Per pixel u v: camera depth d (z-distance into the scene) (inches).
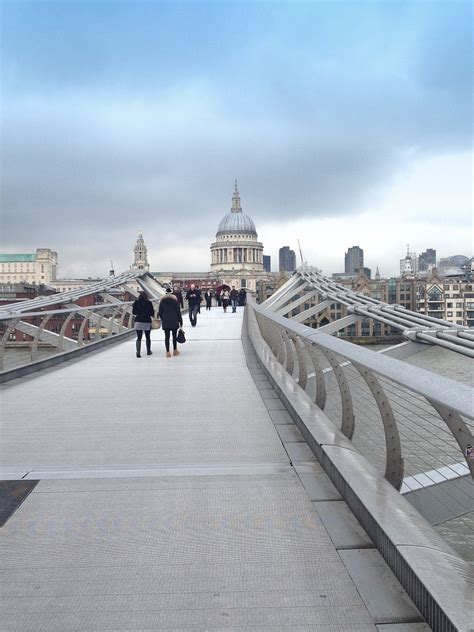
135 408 364.2
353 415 250.2
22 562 157.9
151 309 659.4
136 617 131.5
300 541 166.1
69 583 146.6
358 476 195.3
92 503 199.0
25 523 183.0
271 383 440.8
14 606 136.5
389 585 138.9
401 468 191.6
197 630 126.4
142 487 213.9
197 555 160.4
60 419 332.5
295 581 144.9
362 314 1138.0
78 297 1049.5
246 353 684.7
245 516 185.2
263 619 129.6
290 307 1707.7
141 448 268.2
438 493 254.7
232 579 147.1
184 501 199.3
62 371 544.7
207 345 799.7
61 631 126.6
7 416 341.4
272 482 216.4
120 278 2126.0
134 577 149.2
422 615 126.0
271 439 281.7
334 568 150.2
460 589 122.6
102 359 642.8
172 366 576.4
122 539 170.9
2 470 236.4
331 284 1756.9
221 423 318.7
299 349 375.6
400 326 976.3
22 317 491.8
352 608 132.2
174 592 141.7
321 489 206.1
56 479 224.1
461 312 4350.4
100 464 244.1
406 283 4389.8
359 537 165.8
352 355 201.3
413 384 145.0
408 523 156.5
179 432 298.2
